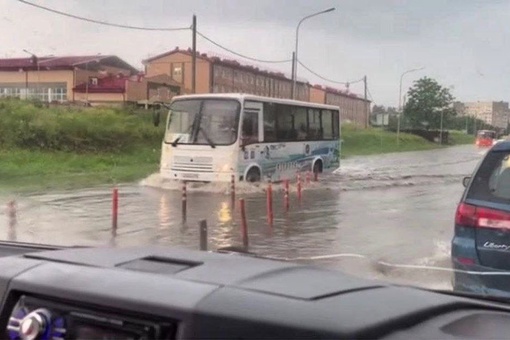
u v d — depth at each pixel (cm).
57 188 2300
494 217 569
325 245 1212
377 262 950
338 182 2575
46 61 6250
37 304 207
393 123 7156
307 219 1588
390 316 194
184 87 6134
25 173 2850
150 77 5866
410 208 1825
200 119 2156
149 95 5681
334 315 186
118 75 6184
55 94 6097
